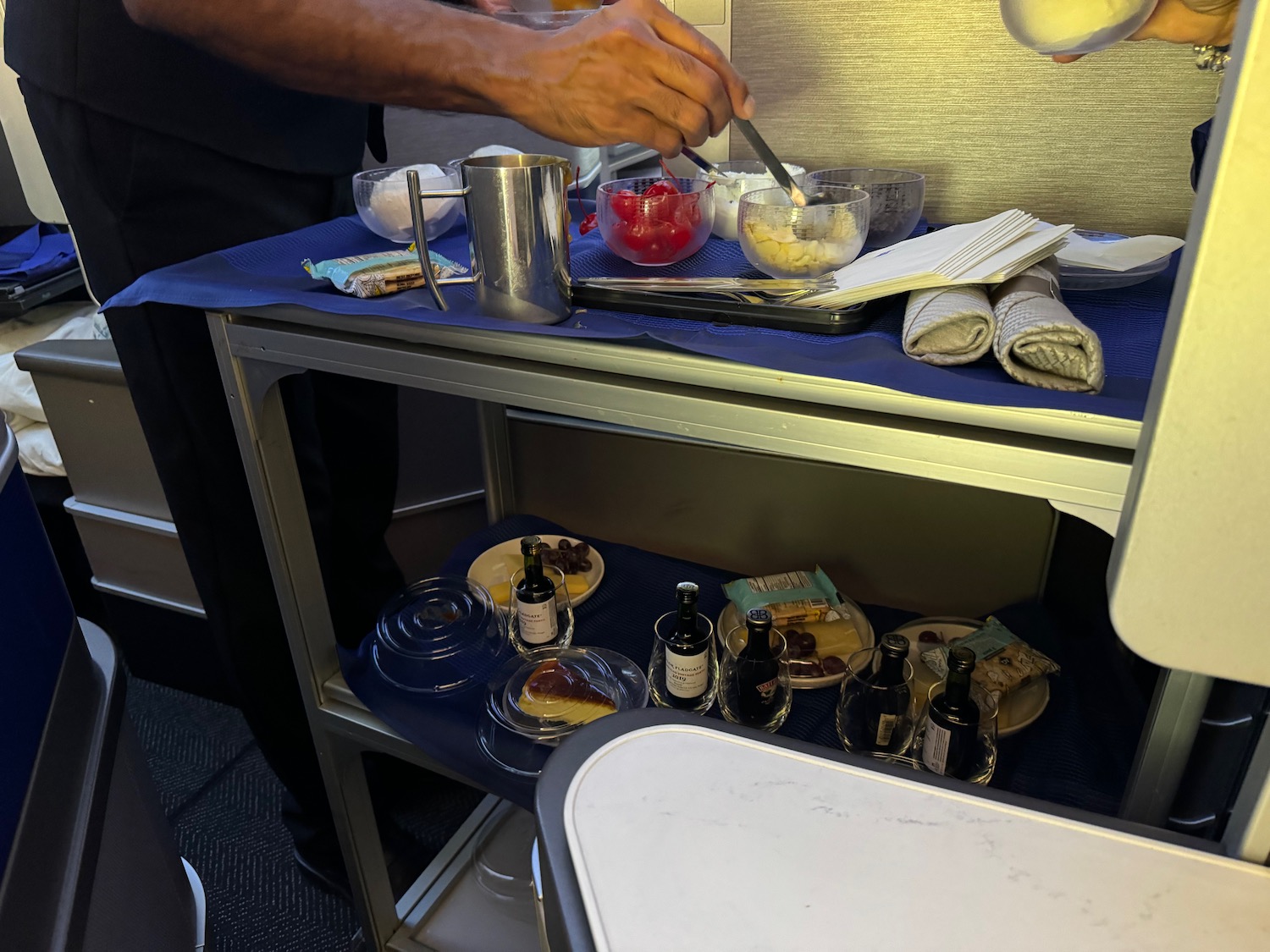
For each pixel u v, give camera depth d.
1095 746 0.84
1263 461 0.28
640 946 0.34
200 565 1.11
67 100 0.91
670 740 0.42
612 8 0.78
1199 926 0.35
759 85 1.04
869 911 0.35
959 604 1.13
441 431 1.55
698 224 0.83
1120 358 0.59
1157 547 0.30
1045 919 0.35
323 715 1.00
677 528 1.26
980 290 0.61
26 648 0.74
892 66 0.97
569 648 1.00
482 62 0.78
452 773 0.92
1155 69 0.87
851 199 0.83
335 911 1.30
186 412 1.02
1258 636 0.30
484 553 1.21
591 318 0.69
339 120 1.15
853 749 0.83
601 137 0.78
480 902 1.26
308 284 0.80
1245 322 0.26
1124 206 0.94
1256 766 0.37
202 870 1.36
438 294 0.71
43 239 1.96
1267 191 0.25
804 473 1.13
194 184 1.01
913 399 0.54
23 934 0.63
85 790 0.78
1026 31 0.56
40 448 1.65
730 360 0.59
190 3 0.79
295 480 0.92
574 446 1.26
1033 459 0.53
